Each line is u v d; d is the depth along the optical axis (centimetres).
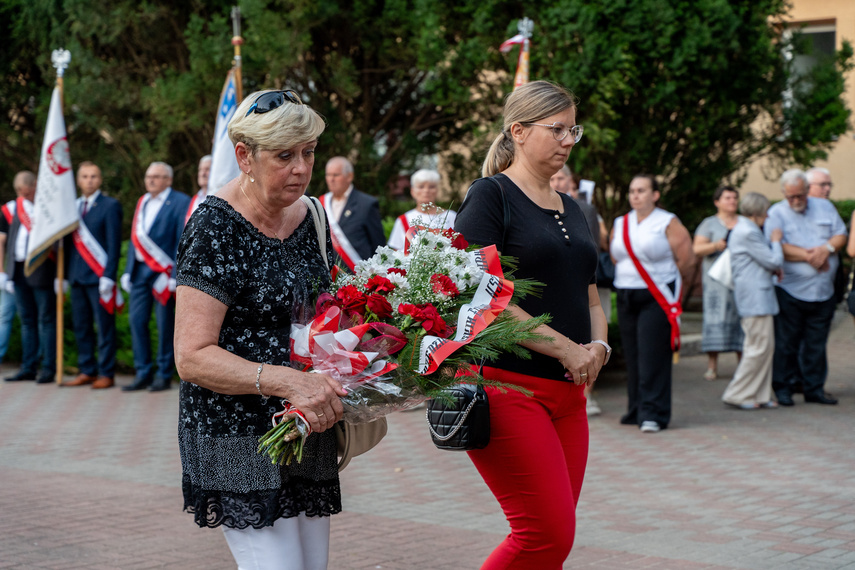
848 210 1534
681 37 1080
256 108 251
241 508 258
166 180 971
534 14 1097
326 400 242
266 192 254
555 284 315
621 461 654
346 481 615
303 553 278
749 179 1661
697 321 1370
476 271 272
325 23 1270
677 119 1180
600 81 1050
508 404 302
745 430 755
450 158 1329
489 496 574
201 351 245
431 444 734
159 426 805
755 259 829
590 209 706
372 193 1326
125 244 1176
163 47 1284
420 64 1166
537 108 320
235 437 259
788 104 1259
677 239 740
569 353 304
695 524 504
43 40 1312
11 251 1052
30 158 1442
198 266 250
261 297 257
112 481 616
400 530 502
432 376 258
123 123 1317
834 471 620
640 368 757
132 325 990
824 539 474
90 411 877
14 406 905
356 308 257
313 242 279
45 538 489
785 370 866
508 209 315
